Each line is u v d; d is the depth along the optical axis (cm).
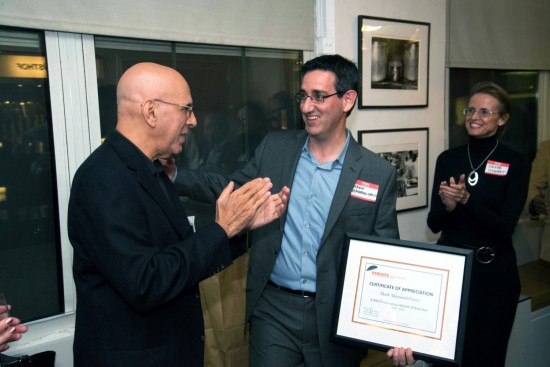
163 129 118
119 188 111
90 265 117
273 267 162
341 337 150
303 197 161
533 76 375
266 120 246
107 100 196
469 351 214
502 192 207
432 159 309
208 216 229
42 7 167
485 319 209
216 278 196
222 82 228
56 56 180
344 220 155
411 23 281
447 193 194
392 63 275
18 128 178
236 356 200
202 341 134
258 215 130
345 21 254
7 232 180
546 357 284
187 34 203
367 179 157
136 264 106
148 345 119
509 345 255
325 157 161
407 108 290
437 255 146
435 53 300
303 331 156
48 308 192
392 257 149
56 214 188
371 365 222
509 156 209
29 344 182
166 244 121
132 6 187
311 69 153
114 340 116
